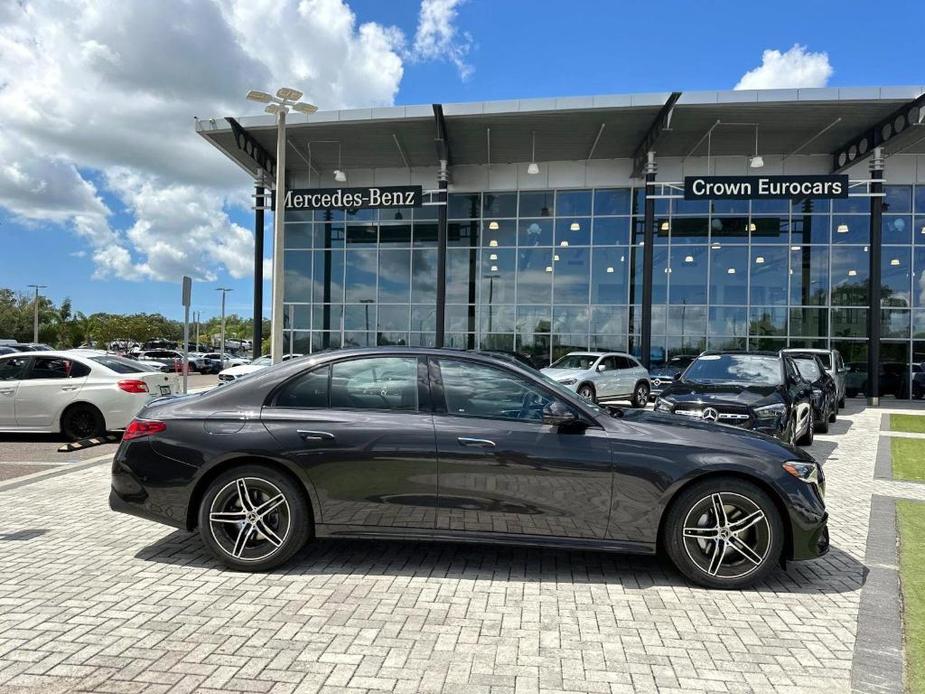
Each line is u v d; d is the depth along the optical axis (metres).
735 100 18.48
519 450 3.83
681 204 23.73
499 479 3.84
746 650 3.02
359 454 3.91
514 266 24.89
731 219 23.50
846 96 18.19
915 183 22.72
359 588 3.75
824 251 23.11
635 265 23.97
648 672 2.79
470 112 19.83
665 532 3.87
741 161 23.34
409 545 4.58
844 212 23.05
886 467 8.45
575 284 24.44
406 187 21.45
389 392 4.12
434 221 25.55
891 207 22.92
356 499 3.93
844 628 3.29
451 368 4.15
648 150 21.19
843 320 23.02
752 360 9.46
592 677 2.73
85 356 10.01
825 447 10.43
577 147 22.70
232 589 3.71
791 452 3.96
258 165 24.16
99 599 3.54
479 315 25.14
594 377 16.28
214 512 4.00
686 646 3.05
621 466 3.78
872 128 20.31
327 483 3.93
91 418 9.65
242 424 4.04
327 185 26.30
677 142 21.89
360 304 26.12
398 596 3.63
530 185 24.61
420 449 3.88
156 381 10.29
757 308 23.38
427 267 25.61
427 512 3.89
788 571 4.17
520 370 4.13
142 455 4.08
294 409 4.10
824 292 23.11
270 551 3.98
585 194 24.36
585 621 3.32
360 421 3.99
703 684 2.69
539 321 24.69
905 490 6.95
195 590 3.69
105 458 8.21
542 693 2.59
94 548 4.48
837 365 17.97
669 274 23.83
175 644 2.99
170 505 4.04
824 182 19.56
